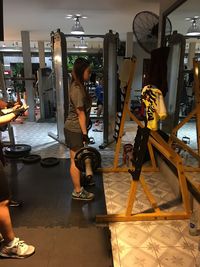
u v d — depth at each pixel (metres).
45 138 5.48
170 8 3.40
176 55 3.43
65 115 4.76
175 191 2.91
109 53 4.73
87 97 2.45
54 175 3.44
